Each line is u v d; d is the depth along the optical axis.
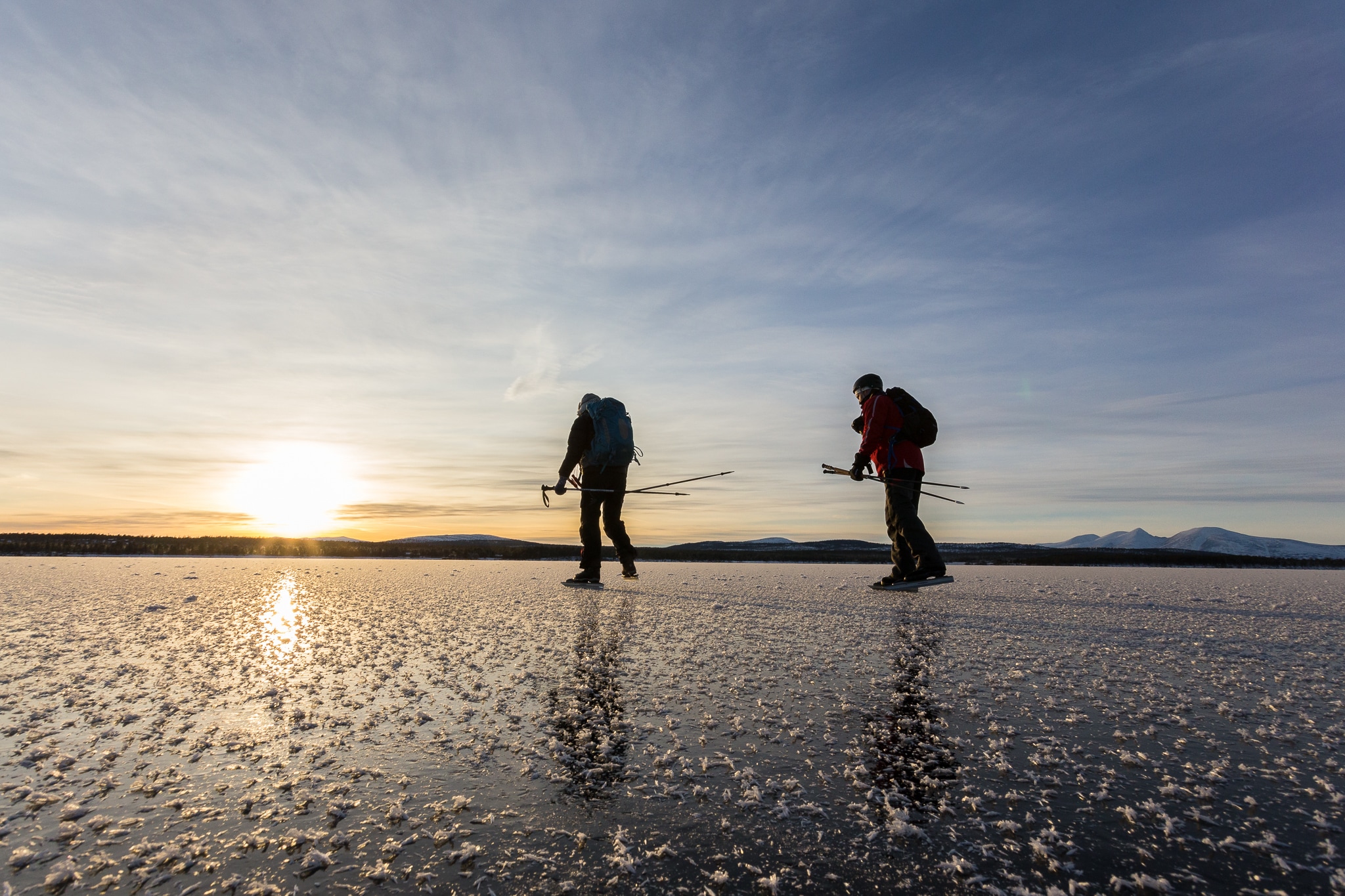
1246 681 2.15
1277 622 3.38
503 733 1.64
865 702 1.90
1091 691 2.02
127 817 1.20
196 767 1.43
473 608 3.82
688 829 1.16
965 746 1.56
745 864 1.05
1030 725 1.70
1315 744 1.57
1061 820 1.19
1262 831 1.15
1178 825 1.17
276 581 5.36
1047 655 2.54
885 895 0.97
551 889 0.98
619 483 5.79
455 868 1.04
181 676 2.19
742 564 8.59
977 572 6.99
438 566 7.44
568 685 2.09
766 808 1.24
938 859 1.06
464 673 2.23
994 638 2.90
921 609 3.83
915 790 1.31
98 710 1.82
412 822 1.19
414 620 3.36
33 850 1.09
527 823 1.18
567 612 3.64
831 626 3.21
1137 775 1.39
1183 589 5.08
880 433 5.12
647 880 1.00
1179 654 2.56
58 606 3.79
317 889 0.98
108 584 5.01
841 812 1.22
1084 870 1.03
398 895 0.97
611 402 5.79
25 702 1.90
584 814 1.21
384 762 1.46
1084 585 5.43
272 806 1.25
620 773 1.40
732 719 1.75
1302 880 1.00
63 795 1.29
